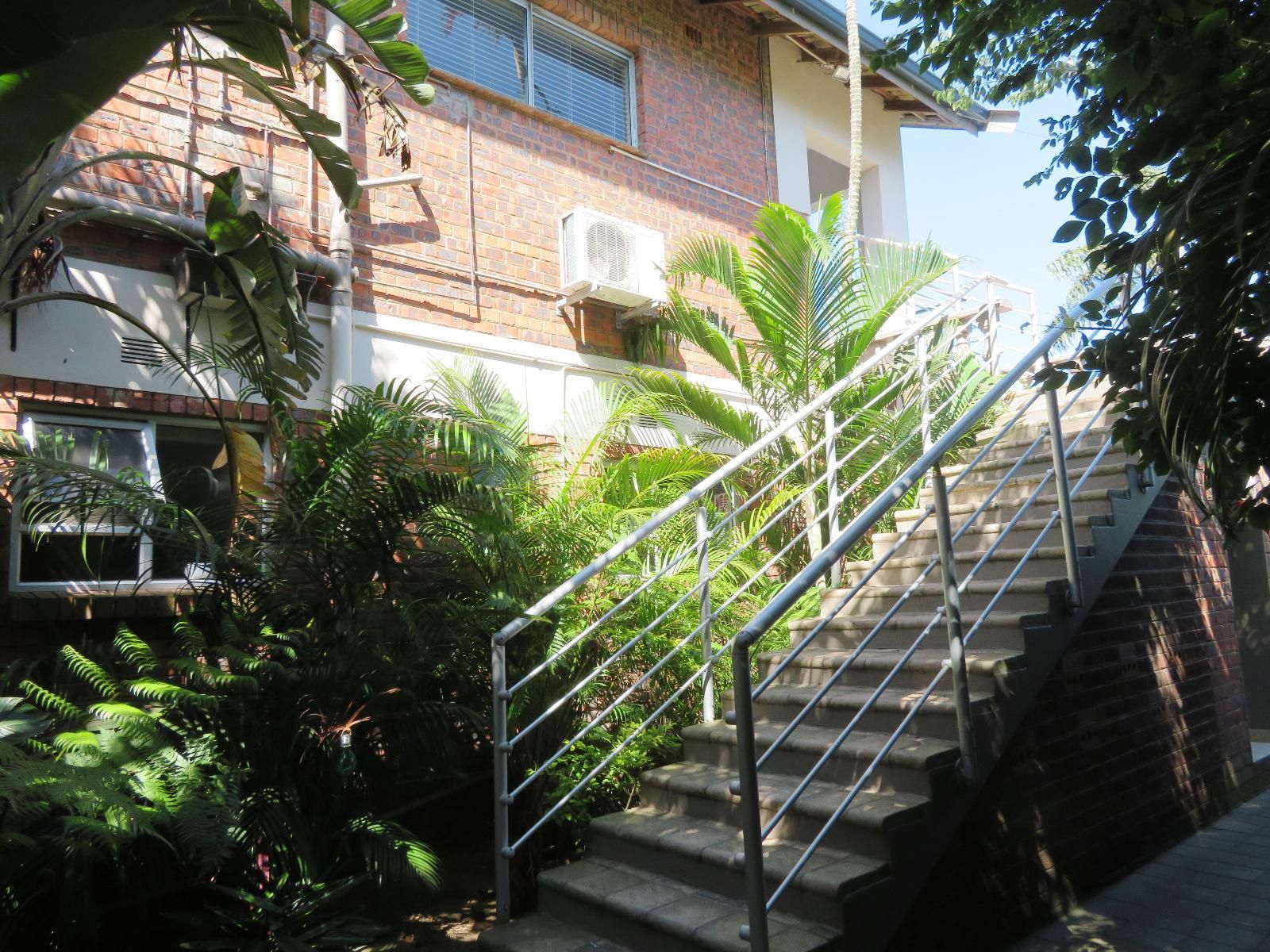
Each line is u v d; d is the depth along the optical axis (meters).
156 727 3.97
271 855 4.01
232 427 5.14
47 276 4.88
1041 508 5.39
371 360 6.46
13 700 3.65
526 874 4.75
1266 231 2.81
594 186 8.09
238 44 4.21
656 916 3.64
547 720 4.99
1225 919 4.38
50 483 4.04
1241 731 6.57
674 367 8.41
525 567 5.07
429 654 4.59
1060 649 4.56
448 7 7.60
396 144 5.09
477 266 7.13
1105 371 3.48
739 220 9.44
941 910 3.83
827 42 9.98
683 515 6.51
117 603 4.93
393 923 4.54
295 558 4.37
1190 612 6.07
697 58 9.42
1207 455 3.53
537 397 7.35
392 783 4.88
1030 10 3.74
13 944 3.55
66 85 2.73
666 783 4.59
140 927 3.92
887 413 7.55
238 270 5.08
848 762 4.11
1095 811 4.82
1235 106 2.70
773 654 5.29
